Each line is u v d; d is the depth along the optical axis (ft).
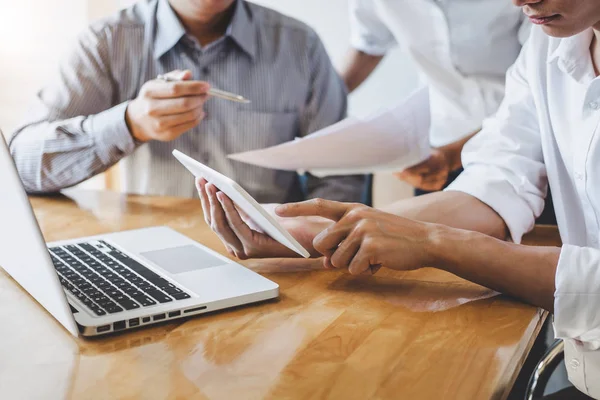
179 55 6.07
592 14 3.10
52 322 2.79
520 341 2.70
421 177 6.20
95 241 3.75
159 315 2.75
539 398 3.36
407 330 2.77
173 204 4.84
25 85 10.11
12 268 3.18
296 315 2.90
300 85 6.34
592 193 3.65
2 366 2.40
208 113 6.14
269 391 2.24
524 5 3.15
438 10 6.30
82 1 9.70
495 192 3.94
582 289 2.88
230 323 2.80
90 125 5.12
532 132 4.17
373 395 2.23
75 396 2.20
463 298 3.15
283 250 3.53
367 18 7.25
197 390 2.24
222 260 3.44
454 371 2.42
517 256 3.07
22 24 9.95
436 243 3.16
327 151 4.55
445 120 6.91
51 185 5.15
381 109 4.53
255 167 6.20
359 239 3.22
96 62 5.88
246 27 6.14
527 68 4.08
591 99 3.53
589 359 3.07
